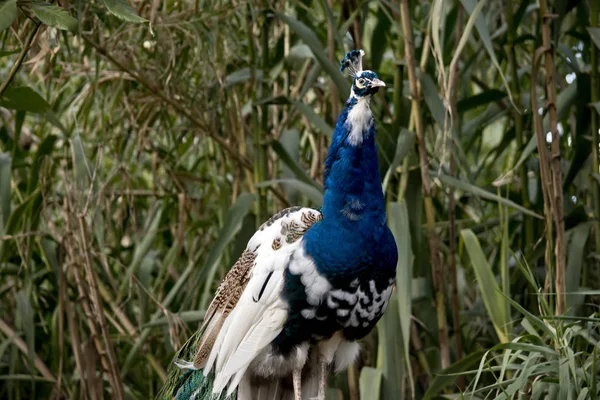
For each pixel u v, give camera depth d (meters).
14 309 11.66
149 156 12.93
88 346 10.41
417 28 10.90
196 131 10.88
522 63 12.14
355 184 7.60
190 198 12.16
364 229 7.55
